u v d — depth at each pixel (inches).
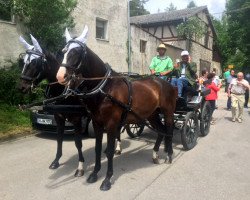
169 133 250.2
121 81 205.2
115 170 233.0
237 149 291.1
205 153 277.3
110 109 195.2
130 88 207.2
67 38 187.6
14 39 436.5
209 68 1334.9
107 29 599.5
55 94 219.3
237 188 199.5
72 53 177.3
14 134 327.0
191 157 265.0
